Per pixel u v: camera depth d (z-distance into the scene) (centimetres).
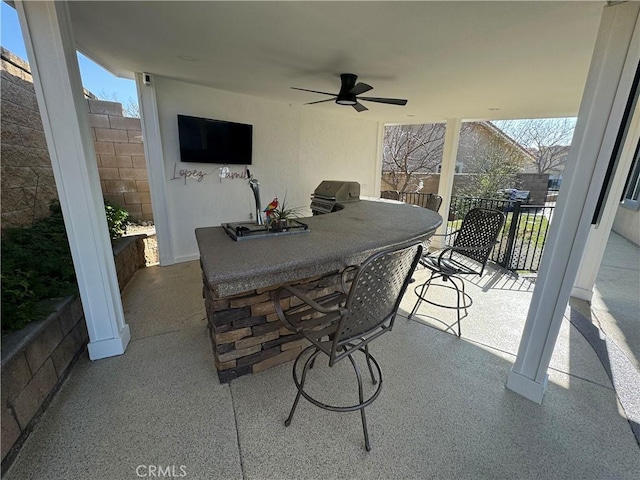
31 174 252
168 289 297
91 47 228
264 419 148
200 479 120
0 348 118
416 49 212
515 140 995
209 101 351
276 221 191
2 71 223
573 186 139
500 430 146
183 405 154
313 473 124
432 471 126
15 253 189
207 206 381
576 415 156
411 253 122
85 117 164
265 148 413
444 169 489
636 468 129
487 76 263
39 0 136
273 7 163
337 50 220
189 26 189
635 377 185
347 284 203
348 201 350
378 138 558
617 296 304
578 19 160
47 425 140
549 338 155
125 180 398
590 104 129
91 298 179
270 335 179
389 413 155
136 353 195
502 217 236
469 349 213
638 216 521
